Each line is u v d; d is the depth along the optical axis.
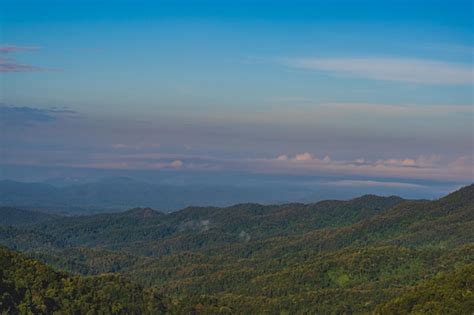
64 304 183.25
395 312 181.75
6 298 166.88
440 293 177.12
